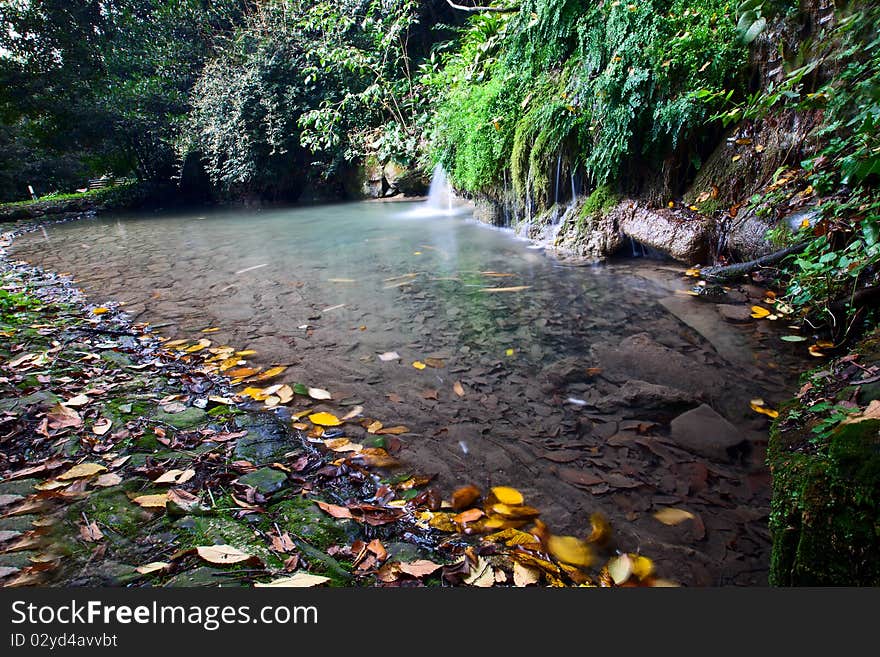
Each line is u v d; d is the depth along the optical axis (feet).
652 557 4.50
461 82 22.07
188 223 31.27
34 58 46.44
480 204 22.48
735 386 7.41
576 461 5.93
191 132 40.88
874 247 7.13
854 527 3.23
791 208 10.84
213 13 44.78
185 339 10.21
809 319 9.03
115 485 4.93
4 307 11.93
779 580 3.75
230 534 4.28
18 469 5.23
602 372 8.10
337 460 5.93
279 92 35.32
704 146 13.65
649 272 13.02
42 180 57.41
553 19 15.71
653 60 12.75
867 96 6.43
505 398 7.43
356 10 30.96
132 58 44.37
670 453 6.02
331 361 8.87
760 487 5.40
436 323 10.54
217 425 6.41
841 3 9.57
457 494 5.40
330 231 23.45
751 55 12.00
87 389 7.25
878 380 5.00
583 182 16.67
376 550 4.33
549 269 14.14
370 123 34.19
